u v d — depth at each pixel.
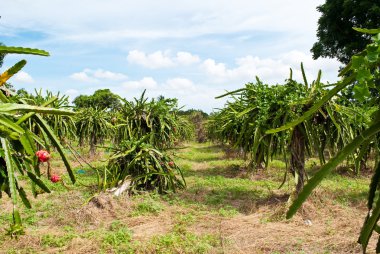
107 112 14.12
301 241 4.54
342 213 5.63
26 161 1.85
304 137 5.75
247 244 4.57
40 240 4.59
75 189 7.21
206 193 7.29
